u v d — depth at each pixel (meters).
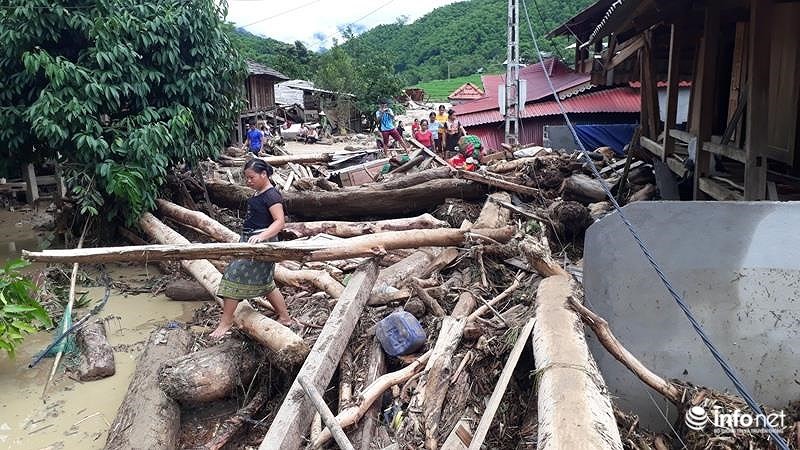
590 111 17.41
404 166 11.32
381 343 4.32
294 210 9.04
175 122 7.59
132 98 7.81
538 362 3.24
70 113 6.82
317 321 4.96
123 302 6.44
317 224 7.28
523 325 4.03
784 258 3.32
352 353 4.40
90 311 6.13
